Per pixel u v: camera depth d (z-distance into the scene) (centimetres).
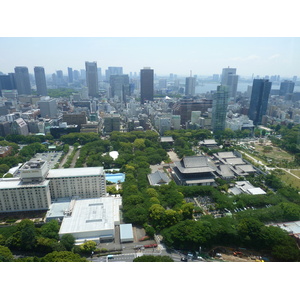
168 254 15900
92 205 19962
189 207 19088
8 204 19612
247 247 16350
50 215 19162
